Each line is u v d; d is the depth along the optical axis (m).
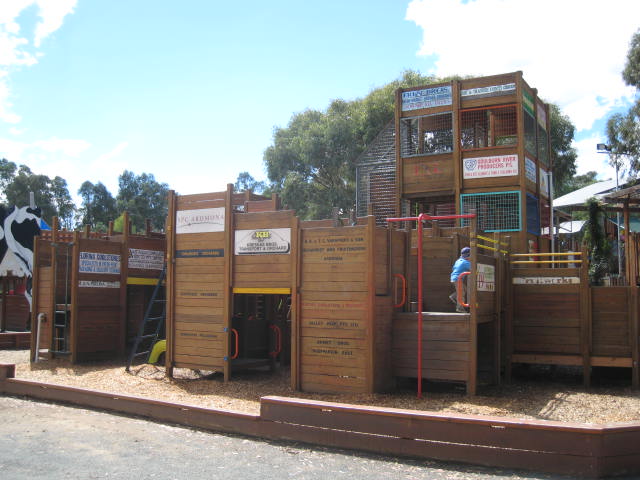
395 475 5.39
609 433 5.25
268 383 10.36
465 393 9.02
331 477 5.35
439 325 8.84
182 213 11.21
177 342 11.07
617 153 26.53
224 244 10.59
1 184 55.66
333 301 9.20
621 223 23.19
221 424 7.11
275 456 6.06
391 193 21.81
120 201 61.72
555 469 5.32
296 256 9.57
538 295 10.48
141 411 7.98
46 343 13.84
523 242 14.80
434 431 5.82
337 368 9.11
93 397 8.59
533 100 16.66
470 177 15.62
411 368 9.04
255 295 12.12
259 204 11.84
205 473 5.51
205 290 10.82
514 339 10.57
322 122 34.69
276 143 36.41
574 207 23.52
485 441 5.60
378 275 9.09
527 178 15.59
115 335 13.80
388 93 32.22
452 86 15.98
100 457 6.06
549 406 8.12
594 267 20.88
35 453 6.23
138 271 14.45
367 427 6.16
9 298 21.80
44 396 9.25
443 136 18.44
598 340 9.97
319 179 35.22
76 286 13.05
